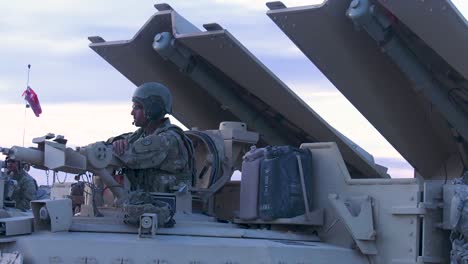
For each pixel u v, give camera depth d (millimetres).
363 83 13281
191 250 8719
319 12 11992
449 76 12719
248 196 10430
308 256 9352
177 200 10016
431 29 11812
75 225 8883
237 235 9492
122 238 8727
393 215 9977
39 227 8781
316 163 10555
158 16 13203
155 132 10031
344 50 12680
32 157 8891
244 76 13164
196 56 13391
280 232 10094
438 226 9945
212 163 11008
